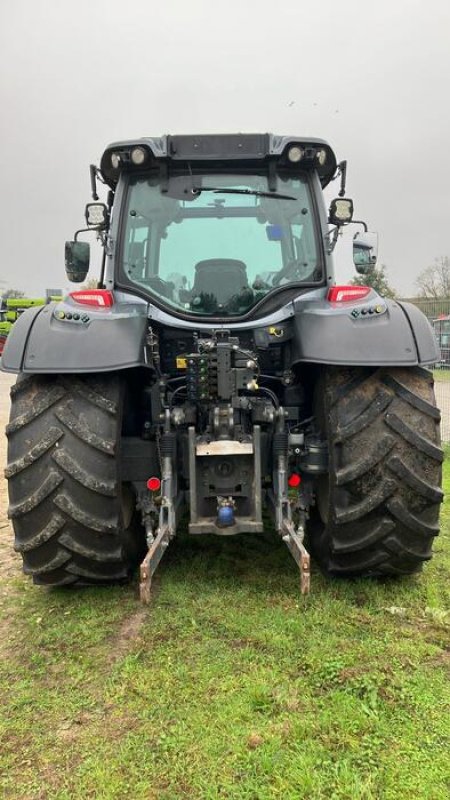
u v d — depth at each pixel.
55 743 1.80
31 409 2.51
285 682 2.05
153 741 1.79
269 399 2.96
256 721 1.86
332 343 2.51
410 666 2.13
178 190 3.15
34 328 2.56
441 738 1.77
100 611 2.60
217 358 2.59
